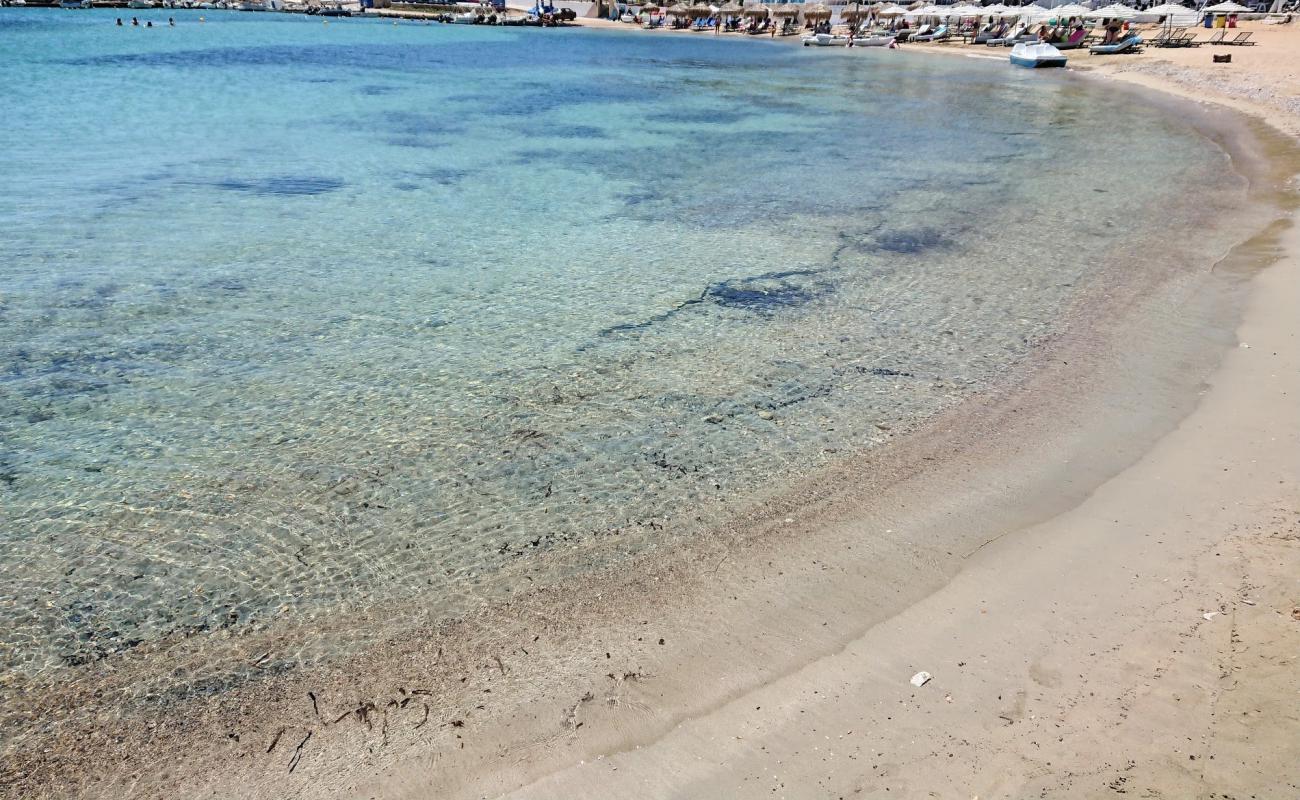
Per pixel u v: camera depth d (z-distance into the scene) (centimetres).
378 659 476
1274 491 596
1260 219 1382
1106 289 1076
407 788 388
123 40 5591
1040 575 528
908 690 433
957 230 1391
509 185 1730
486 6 9956
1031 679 433
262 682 461
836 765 387
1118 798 350
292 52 5197
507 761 402
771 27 8281
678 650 476
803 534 590
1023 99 3322
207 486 659
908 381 837
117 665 477
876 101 3316
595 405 791
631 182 1784
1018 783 365
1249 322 930
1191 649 439
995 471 666
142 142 2108
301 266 1177
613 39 7525
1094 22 6056
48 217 1388
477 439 730
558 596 529
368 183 1716
